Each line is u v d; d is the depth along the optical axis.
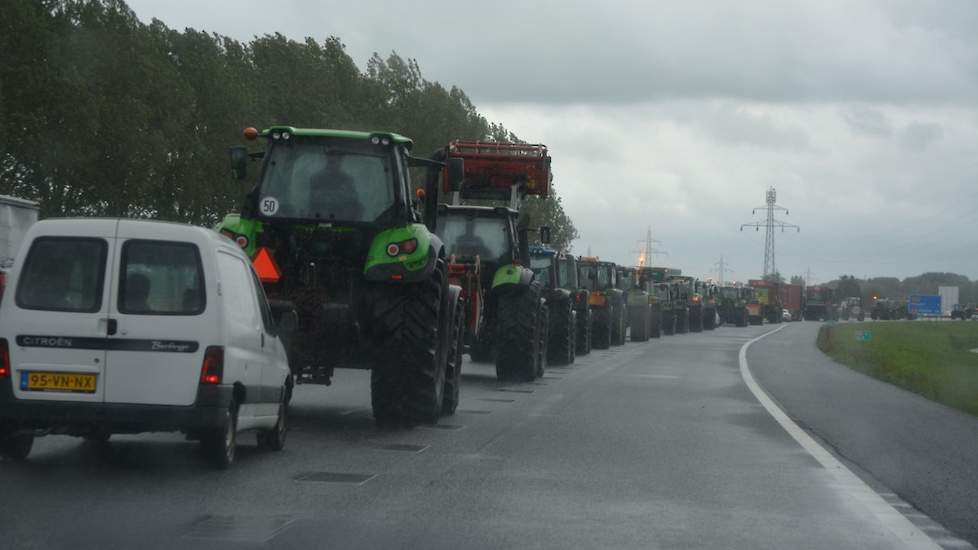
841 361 40.47
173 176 58.31
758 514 10.35
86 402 10.97
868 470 13.23
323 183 16.36
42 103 49.12
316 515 9.73
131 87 53.31
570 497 10.97
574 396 22.75
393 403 16.53
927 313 135.25
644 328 57.41
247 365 11.89
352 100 82.06
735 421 18.52
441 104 89.31
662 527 9.64
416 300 16.38
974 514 10.55
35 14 49.38
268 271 16.09
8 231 29.88
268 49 77.25
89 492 10.37
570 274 41.25
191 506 9.92
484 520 9.73
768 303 122.88
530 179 33.97
